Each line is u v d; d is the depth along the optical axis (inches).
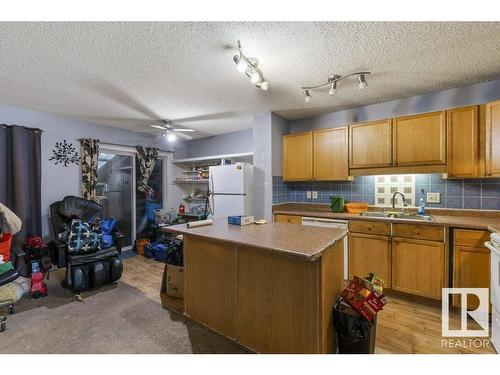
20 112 124.4
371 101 120.3
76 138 146.0
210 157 173.6
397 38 68.9
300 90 106.3
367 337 60.2
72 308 93.3
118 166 172.7
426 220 95.3
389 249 100.9
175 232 79.0
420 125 104.0
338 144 126.6
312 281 56.8
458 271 87.0
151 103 120.4
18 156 119.6
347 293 65.7
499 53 76.6
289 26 63.7
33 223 126.0
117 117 142.9
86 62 80.6
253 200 144.4
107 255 114.0
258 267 65.4
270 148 138.0
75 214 128.0
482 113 91.8
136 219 181.9
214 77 93.0
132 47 72.3
